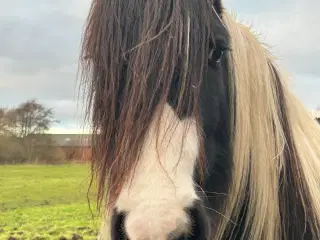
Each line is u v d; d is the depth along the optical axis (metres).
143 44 1.88
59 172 28.34
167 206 1.76
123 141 1.85
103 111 1.98
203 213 1.87
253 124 2.45
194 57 1.92
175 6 1.94
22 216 13.40
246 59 2.47
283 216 2.46
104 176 2.02
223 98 2.27
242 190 2.41
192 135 1.92
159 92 1.87
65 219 12.34
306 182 2.54
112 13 1.96
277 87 2.62
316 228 2.48
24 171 28.91
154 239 1.74
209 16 2.04
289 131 2.58
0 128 29.78
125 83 1.91
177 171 1.85
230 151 2.35
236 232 2.45
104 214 2.26
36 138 29.56
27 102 29.09
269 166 2.43
